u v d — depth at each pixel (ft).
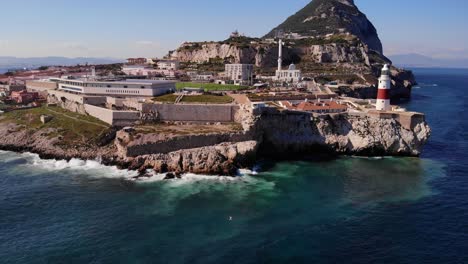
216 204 255.91
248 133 354.54
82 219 232.73
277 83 621.72
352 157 376.27
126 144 333.83
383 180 305.94
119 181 297.74
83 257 192.54
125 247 201.36
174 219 232.94
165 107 395.55
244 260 190.19
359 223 229.86
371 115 390.42
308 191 281.13
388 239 211.82
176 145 334.65
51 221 230.27
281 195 272.72
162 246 202.18
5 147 383.45
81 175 310.65
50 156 353.10
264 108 379.76
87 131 382.63
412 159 367.45
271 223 228.84
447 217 238.48
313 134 386.73
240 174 317.83
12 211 243.40
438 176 315.58
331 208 250.98
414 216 239.71
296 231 219.20
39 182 294.87
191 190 280.72
